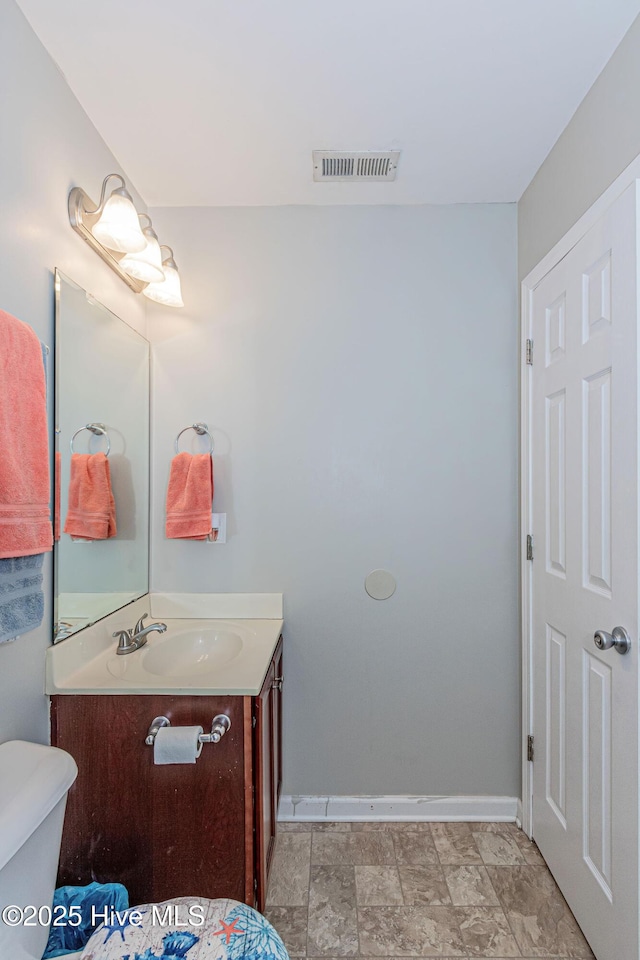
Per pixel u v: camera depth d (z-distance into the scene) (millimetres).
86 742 1354
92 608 1537
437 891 1613
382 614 1954
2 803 899
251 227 1964
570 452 1526
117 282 1724
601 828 1343
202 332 1971
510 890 1615
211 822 1355
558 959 1392
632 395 1189
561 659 1598
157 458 1966
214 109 1473
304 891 1611
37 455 1140
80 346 1458
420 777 1947
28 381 1118
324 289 1964
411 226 1960
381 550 1956
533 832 1825
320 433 1962
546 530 1715
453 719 1953
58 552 1347
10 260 1144
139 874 1362
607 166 1322
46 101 1282
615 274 1264
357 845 1817
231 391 1969
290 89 1401
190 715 1354
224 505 1959
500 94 1422
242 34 1230
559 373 1603
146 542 1929
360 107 1471
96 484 1561
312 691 1957
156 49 1272
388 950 1418
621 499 1237
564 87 1401
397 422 1958
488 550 1951
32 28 1212
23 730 1226
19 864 905
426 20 1195
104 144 1610
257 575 1958
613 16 1185
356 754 1956
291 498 1962
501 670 1949
